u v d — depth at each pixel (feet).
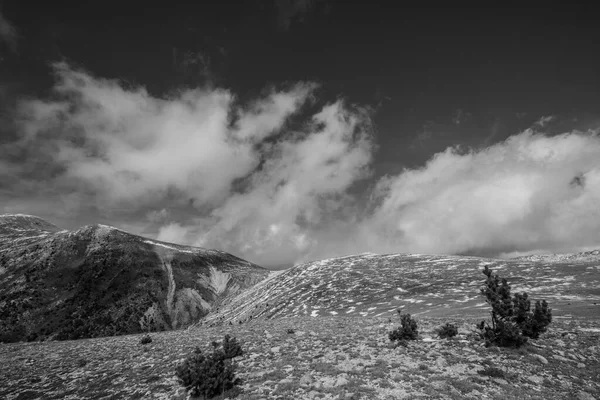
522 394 53.21
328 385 60.64
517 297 82.07
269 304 317.42
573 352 71.46
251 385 65.51
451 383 57.72
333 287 301.84
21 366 118.21
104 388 80.12
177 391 68.28
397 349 81.87
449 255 395.75
